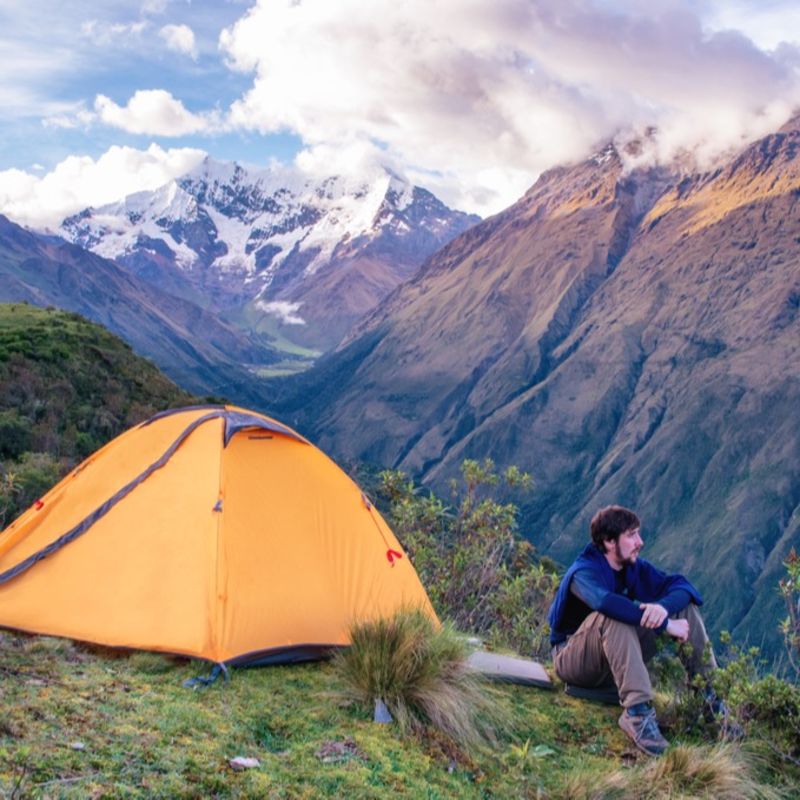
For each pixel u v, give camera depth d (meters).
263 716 5.34
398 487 13.02
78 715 4.69
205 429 7.69
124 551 7.00
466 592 11.38
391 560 7.96
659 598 6.18
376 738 5.19
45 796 3.56
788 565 5.97
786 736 5.66
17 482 14.39
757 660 5.91
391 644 5.94
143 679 5.84
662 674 6.12
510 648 9.64
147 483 7.39
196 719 5.02
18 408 32.66
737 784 4.97
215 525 6.98
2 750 3.93
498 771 5.12
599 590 5.95
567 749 5.64
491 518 12.14
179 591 6.66
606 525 6.20
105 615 6.64
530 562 12.69
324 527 7.62
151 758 4.24
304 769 4.54
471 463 12.59
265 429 7.85
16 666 5.65
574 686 6.59
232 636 6.44
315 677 6.39
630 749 5.71
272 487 7.54
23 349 38.34
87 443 32.53
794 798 5.15
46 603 6.82
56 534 7.34
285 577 7.02
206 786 4.07
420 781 4.68
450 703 5.59
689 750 5.15
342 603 7.16
